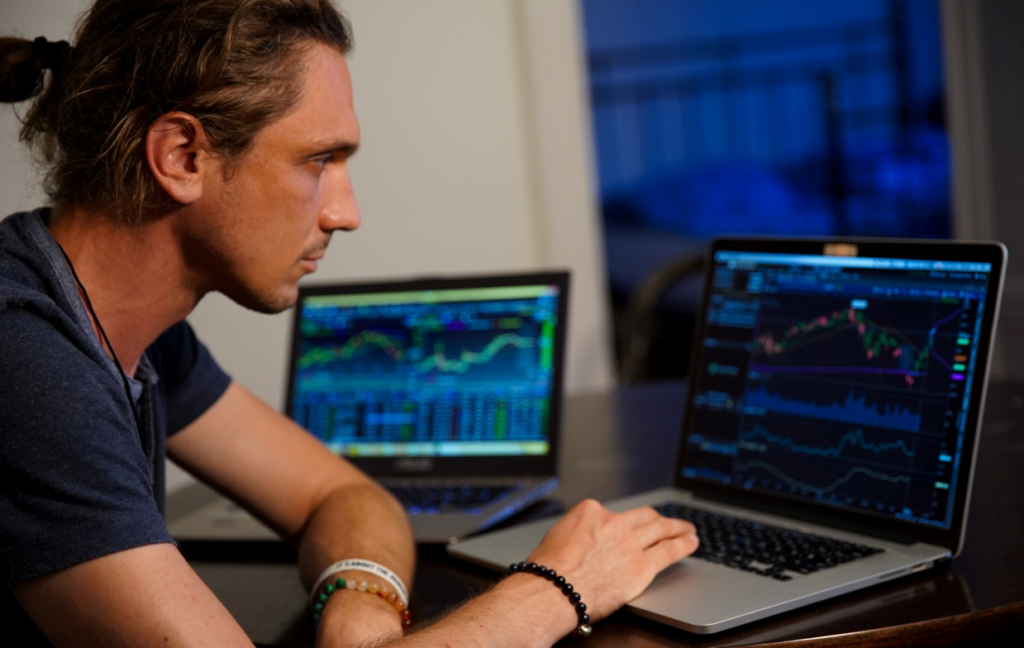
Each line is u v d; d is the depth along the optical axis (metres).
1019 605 0.85
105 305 0.86
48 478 0.69
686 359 4.50
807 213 5.39
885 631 0.81
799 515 1.11
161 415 1.02
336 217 0.91
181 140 0.81
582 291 3.11
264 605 1.01
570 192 3.06
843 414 1.10
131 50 0.81
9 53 0.86
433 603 0.98
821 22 5.21
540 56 2.98
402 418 1.45
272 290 0.89
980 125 3.47
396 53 2.79
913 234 5.12
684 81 5.44
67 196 0.85
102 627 0.70
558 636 0.83
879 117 5.18
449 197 2.89
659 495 1.23
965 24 3.45
